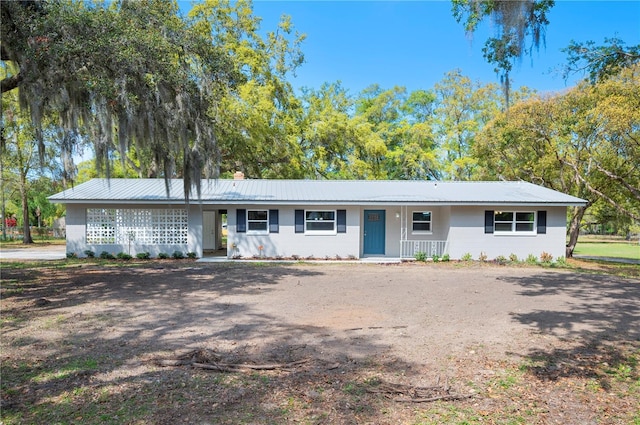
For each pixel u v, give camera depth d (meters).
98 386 4.17
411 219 17.91
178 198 15.86
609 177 18.08
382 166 32.53
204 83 11.50
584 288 10.43
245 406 3.78
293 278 11.84
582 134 17.67
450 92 31.86
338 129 27.33
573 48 8.44
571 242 20.14
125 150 10.44
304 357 5.13
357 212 16.72
